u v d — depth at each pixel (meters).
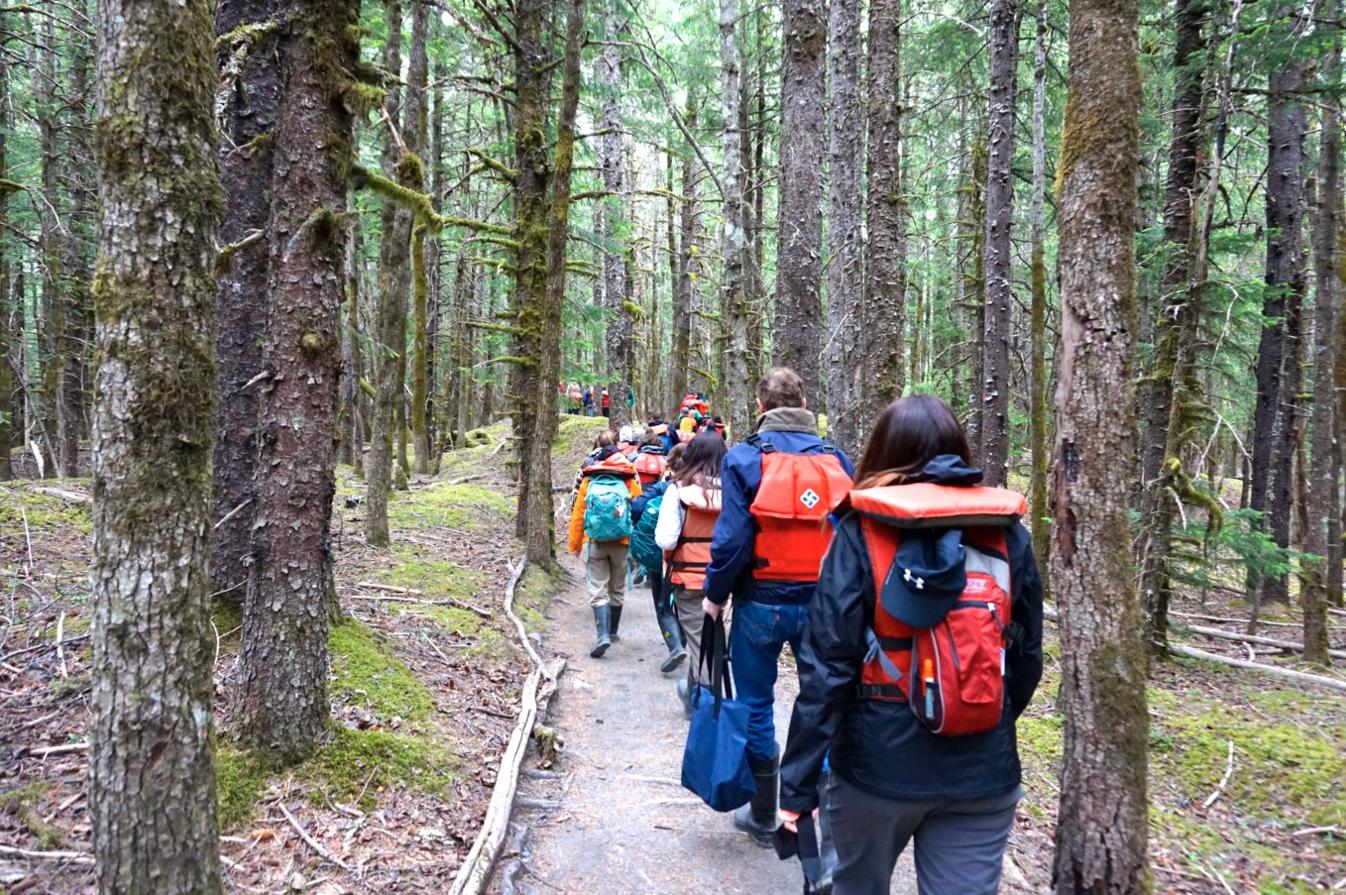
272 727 3.44
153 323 1.92
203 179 2.01
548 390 8.78
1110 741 2.80
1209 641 7.86
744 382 7.71
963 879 2.11
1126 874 2.77
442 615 6.16
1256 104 8.31
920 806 2.08
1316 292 7.02
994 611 2.02
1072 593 2.90
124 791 1.92
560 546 11.62
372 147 12.25
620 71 16.38
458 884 3.02
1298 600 10.10
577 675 6.05
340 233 3.52
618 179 17.44
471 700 4.86
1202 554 7.14
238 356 4.57
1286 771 4.60
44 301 11.47
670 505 4.85
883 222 7.43
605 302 18.53
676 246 24.72
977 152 12.35
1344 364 7.22
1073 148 2.89
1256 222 7.97
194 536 2.01
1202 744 4.96
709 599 3.46
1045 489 7.97
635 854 3.64
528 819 3.82
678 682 5.80
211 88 2.06
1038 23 7.45
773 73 16.50
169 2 1.93
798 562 3.34
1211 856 3.82
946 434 2.22
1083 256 2.86
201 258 2.01
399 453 12.73
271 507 3.47
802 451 3.42
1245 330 9.05
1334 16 6.05
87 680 3.72
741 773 3.37
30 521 6.17
